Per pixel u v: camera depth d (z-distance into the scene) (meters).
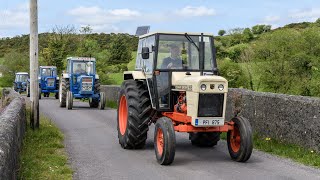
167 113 7.91
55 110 17.98
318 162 7.02
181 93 7.61
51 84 27.84
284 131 8.66
